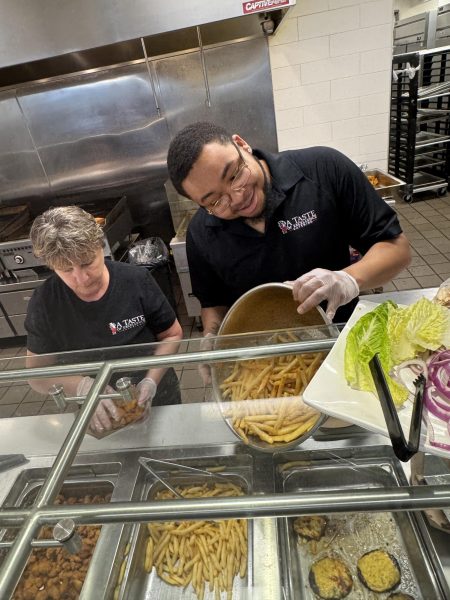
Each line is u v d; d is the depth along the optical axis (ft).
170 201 9.57
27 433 2.55
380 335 1.90
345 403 1.73
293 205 3.70
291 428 2.24
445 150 14.33
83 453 2.34
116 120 10.19
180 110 10.09
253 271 3.97
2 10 5.65
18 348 10.39
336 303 2.86
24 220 10.28
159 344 2.88
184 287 9.12
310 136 10.75
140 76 9.61
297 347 2.45
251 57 9.47
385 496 1.62
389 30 9.46
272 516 1.64
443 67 13.75
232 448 2.37
